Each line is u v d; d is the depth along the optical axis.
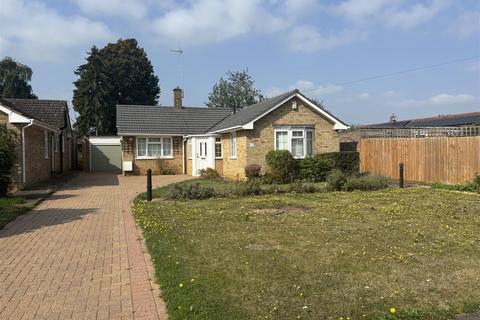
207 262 6.69
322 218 10.39
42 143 22.03
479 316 4.79
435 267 6.39
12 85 59.22
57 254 7.54
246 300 5.14
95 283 6.00
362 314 4.79
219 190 16.25
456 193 15.59
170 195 14.87
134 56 55.91
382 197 14.47
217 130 25.62
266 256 6.97
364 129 26.17
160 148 29.66
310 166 20.73
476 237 8.27
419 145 20.17
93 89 50.31
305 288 5.54
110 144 37.16
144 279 6.15
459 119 39.59
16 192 16.52
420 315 4.76
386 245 7.64
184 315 4.75
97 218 11.16
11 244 8.27
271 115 22.20
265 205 12.75
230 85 61.38
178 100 32.50
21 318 4.86
